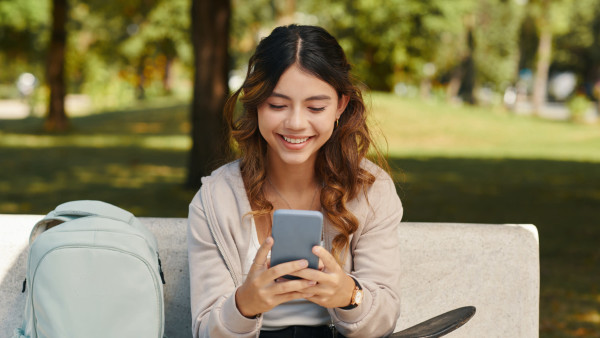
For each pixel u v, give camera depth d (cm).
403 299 222
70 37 3356
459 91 4688
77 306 171
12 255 218
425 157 1523
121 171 1177
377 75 2795
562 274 539
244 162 184
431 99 3381
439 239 223
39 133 1959
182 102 2831
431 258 223
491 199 943
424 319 223
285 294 153
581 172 1279
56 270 173
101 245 176
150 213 764
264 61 165
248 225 180
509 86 4538
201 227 181
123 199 859
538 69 3309
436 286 223
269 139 171
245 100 169
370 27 2675
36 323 174
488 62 4297
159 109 2608
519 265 224
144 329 175
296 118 164
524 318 224
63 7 2005
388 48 2719
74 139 1825
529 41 3788
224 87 858
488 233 224
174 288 220
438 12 2681
